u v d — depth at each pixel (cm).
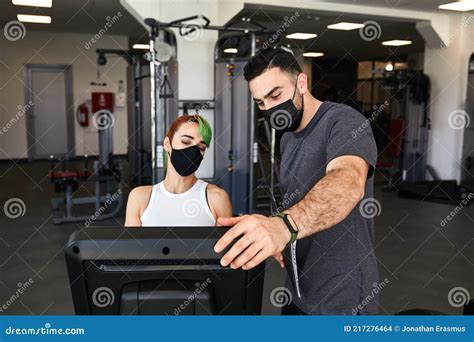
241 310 86
